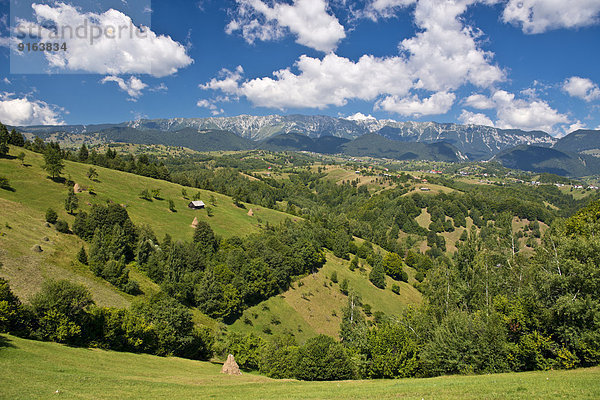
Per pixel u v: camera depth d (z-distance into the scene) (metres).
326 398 27.97
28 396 25.00
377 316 94.19
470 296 57.16
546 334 37.28
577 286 36.03
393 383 35.38
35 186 97.69
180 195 145.62
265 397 29.50
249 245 105.44
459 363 39.69
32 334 42.12
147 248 84.19
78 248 74.94
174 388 34.06
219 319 74.94
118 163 163.25
